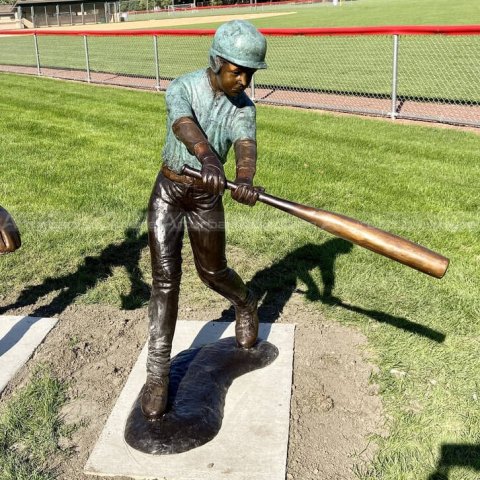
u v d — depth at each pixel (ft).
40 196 21.12
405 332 13.12
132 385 11.34
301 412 10.85
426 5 136.26
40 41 101.86
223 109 9.30
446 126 31.37
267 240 17.60
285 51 68.44
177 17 193.47
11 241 9.50
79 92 43.16
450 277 15.37
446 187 21.67
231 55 8.54
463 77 46.42
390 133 29.76
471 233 17.83
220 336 12.83
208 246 10.16
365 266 16.01
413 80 46.26
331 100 38.47
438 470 9.52
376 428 10.46
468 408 10.78
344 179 22.56
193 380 10.87
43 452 9.95
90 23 205.16
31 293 14.97
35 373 11.91
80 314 14.08
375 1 185.37
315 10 161.89
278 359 12.03
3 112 35.60
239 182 8.79
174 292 9.87
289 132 30.01
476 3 130.72
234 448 9.82
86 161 25.45
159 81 45.70
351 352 12.53
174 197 9.68
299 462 9.74
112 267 16.31
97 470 9.47
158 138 29.30
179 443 9.77
